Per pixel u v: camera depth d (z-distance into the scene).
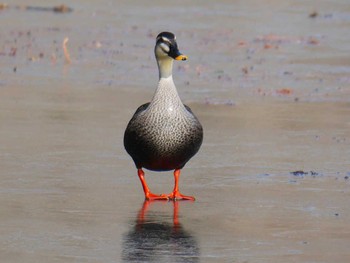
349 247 10.66
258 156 15.14
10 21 31.00
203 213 12.03
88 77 22.28
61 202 12.39
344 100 20.08
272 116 18.36
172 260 10.15
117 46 26.77
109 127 17.09
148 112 12.47
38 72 22.72
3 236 10.93
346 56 25.70
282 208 12.24
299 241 10.88
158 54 12.46
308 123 17.78
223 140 16.23
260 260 10.20
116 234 11.08
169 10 34.41
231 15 33.12
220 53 25.91
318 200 12.62
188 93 20.61
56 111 18.41
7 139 15.97
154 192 13.02
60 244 10.66
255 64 24.38
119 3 36.03
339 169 14.39
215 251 10.48
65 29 29.64
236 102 19.72
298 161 14.85
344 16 33.12
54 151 15.20
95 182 13.45
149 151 12.48
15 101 19.28
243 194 12.91
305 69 23.72
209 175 13.95
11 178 13.52
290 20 32.06
